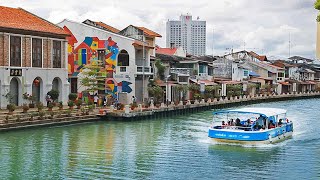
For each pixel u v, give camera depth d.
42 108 42.09
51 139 33.88
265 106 72.00
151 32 69.56
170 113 51.91
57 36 49.97
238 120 34.06
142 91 60.28
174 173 24.14
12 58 45.22
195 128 41.28
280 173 24.27
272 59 124.56
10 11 49.38
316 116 54.91
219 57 92.25
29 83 46.72
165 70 67.19
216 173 24.19
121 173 24.05
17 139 33.44
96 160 27.00
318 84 118.44
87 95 57.38
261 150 30.20
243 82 85.44
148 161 26.84
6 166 25.36
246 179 23.08
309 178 23.30
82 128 40.09
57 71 50.16
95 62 55.22
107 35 58.44
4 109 43.44
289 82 106.00
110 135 36.41
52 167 25.23
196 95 64.88
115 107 49.56
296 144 32.66
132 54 57.97
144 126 42.47
